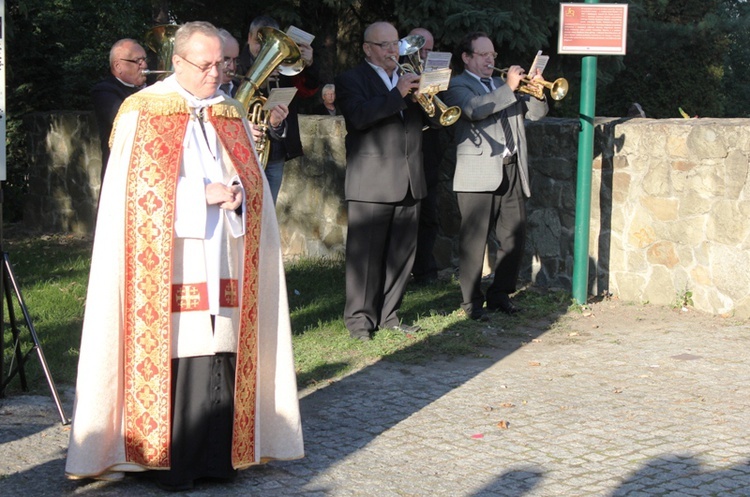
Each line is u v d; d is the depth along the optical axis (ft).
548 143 29.58
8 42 44.32
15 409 18.56
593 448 16.52
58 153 41.68
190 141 14.42
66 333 23.79
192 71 14.48
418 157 23.09
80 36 49.03
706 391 19.79
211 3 50.08
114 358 14.49
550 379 20.63
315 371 21.08
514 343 23.65
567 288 29.45
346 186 23.11
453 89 24.62
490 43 24.89
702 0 75.51
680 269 27.12
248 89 20.22
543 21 43.27
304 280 30.22
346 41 49.16
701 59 76.28
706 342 23.62
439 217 32.04
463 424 17.74
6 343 22.72
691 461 15.92
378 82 22.85
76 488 14.73
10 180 46.11
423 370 21.29
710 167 26.13
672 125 26.86
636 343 23.59
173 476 14.48
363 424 17.76
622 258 28.40
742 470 15.52
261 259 15.06
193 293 14.43
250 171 14.79
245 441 14.79
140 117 14.37
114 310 14.43
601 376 20.88
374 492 14.65
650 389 19.92
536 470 15.52
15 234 41.73
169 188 14.16
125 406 14.52
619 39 25.77
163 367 14.29
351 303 23.41
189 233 14.16
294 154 26.40
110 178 14.49
